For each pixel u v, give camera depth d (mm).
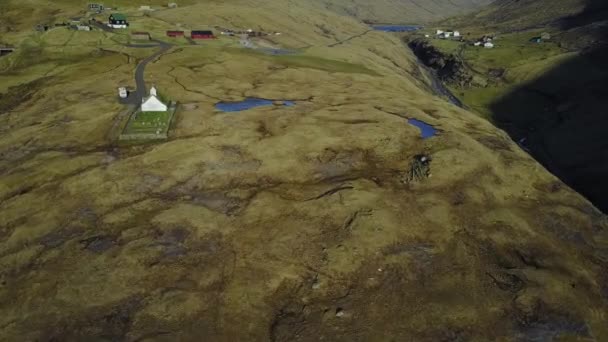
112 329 28250
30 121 63125
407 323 29953
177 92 76125
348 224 39906
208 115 65375
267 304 30922
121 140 56344
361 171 51125
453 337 29109
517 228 42312
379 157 54844
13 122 63406
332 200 43688
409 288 33156
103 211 41094
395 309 31078
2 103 75000
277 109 69875
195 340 27781
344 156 54219
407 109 74938
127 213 40812
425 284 33688
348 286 32938
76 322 28688
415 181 48906
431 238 39219
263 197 44125
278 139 57406
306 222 40094
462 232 40656
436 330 29547
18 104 72938
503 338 29469
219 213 41406
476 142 61281
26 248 35750
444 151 55969
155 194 44344
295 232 38625
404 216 41906
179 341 27609
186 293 31391
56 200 42531
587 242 42062
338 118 66938
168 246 36375
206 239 37406
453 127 68812
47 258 34531
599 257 39969
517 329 30312
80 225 38875
